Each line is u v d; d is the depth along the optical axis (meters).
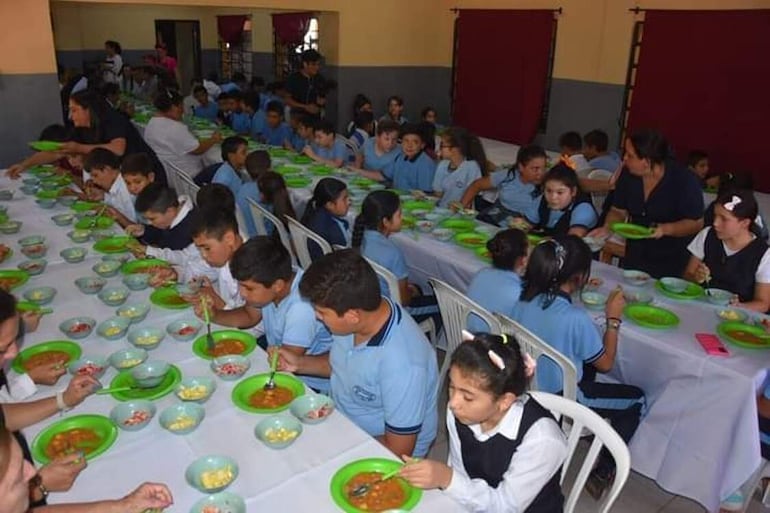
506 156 6.77
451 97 8.26
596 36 6.46
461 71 7.94
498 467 1.51
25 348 1.97
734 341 2.22
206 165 5.64
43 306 2.30
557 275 2.17
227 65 11.73
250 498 1.34
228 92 7.29
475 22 7.64
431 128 5.17
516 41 7.20
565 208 3.33
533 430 1.48
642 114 6.13
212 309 2.26
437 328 3.23
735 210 2.56
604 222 3.45
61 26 10.37
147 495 1.29
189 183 4.49
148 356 1.95
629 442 2.34
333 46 7.63
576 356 2.20
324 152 5.49
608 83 6.43
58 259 2.82
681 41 5.72
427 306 3.14
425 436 1.82
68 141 4.50
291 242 3.54
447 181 4.26
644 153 3.01
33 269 2.62
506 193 3.93
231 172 4.38
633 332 2.31
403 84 8.13
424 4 8.00
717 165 5.66
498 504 1.42
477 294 2.49
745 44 5.30
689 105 5.76
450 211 3.87
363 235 2.83
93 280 2.45
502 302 2.39
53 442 1.51
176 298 2.39
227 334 2.08
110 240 3.05
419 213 3.81
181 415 1.62
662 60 5.89
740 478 2.07
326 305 1.54
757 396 2.08
